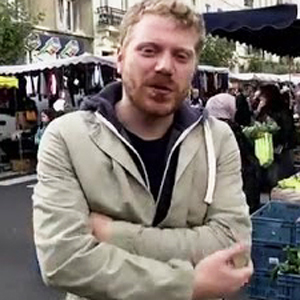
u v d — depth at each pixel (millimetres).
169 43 1652
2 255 7027
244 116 11523
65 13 28172
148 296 1519
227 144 1829
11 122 16359
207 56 28797
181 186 1710
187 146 1736
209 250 1684
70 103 15719
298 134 12117
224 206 1759
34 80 15906
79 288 1547
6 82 14188
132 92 1687
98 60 13922
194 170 1740
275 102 9734
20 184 13680
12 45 18438
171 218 1704
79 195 1652
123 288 1524
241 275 1573
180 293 1520
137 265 1547
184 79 1693
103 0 30359
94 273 1535
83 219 1617
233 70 35406
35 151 15984
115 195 1667
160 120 1729
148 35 1650
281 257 4836
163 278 1524
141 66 1660
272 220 4910
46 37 25938
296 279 4504
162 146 1732
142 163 1685
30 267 6473
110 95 1769
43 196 1637
